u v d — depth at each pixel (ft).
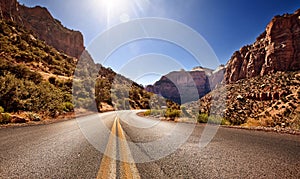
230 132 21.43
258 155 11.40
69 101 76.89
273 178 7.91
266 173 8.46
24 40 182.29
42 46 198.59
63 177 7.72
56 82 93.66
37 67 126.82
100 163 9.62
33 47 176.24
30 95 46.83
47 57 163.84
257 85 130.00
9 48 129.59
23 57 129.39
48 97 51.31
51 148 13.08
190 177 7.98
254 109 89.51
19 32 203.10
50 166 9.12
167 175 8.14
